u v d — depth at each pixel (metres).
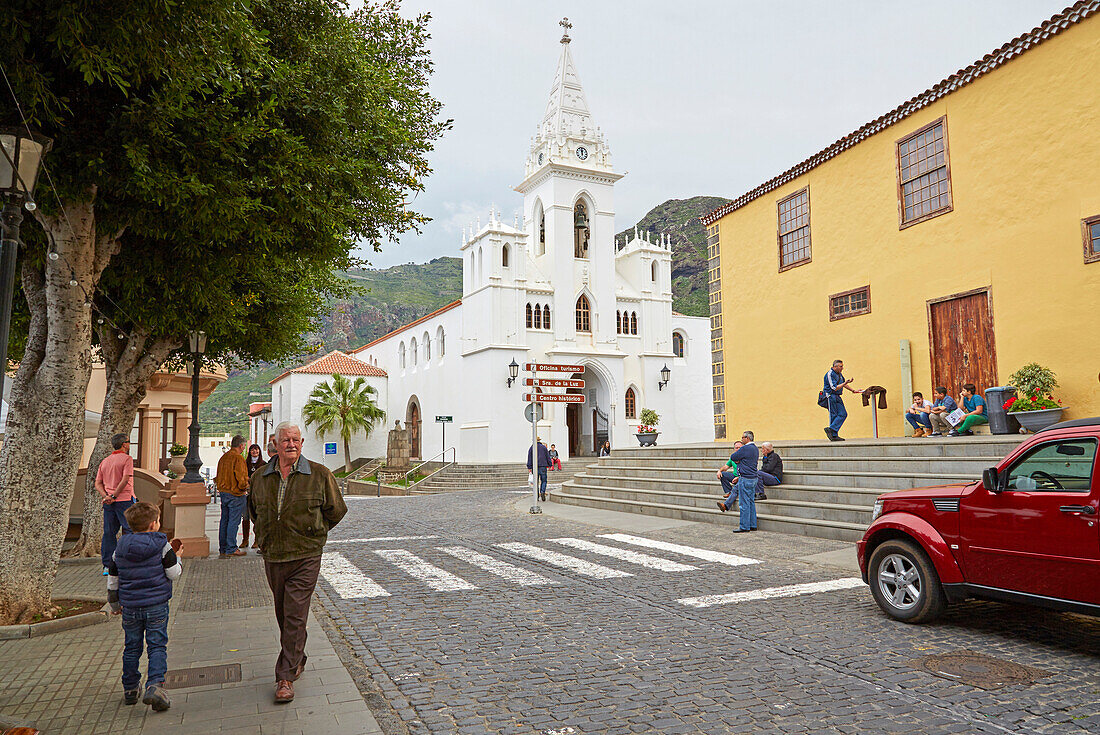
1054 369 12.68
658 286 41.06
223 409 102.12
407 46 11.35
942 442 11.74
